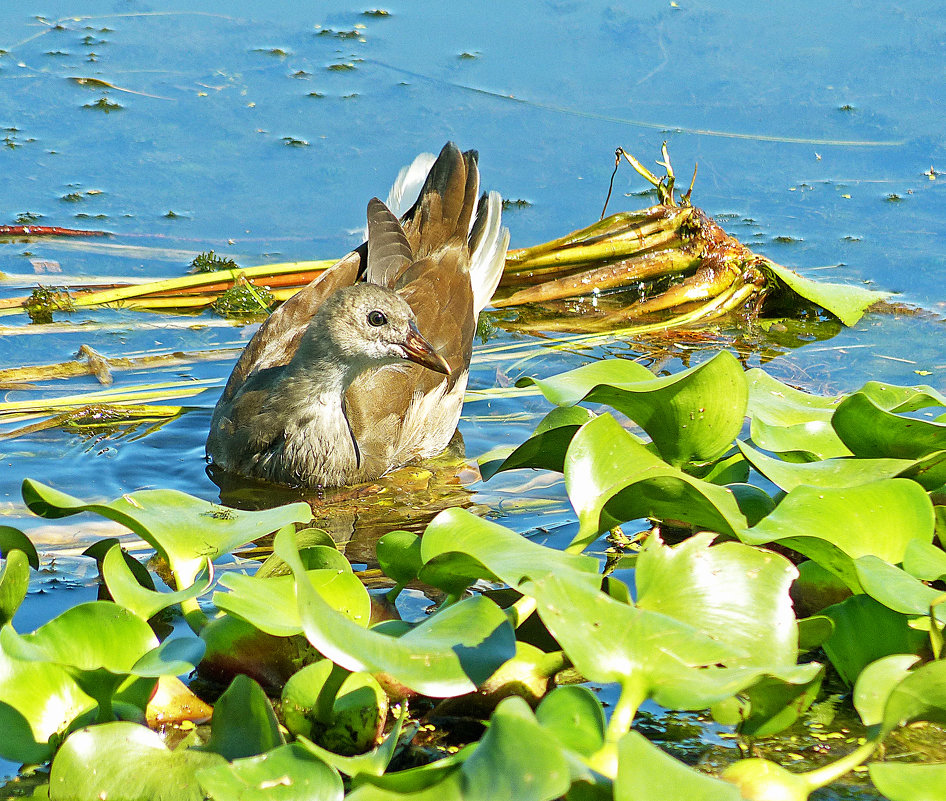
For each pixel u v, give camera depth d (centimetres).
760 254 1372
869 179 1539
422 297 1176
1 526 609
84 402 1070
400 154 1555
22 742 528
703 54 1852
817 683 560
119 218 1424
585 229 1373
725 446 729
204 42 1869
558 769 418
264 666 608
